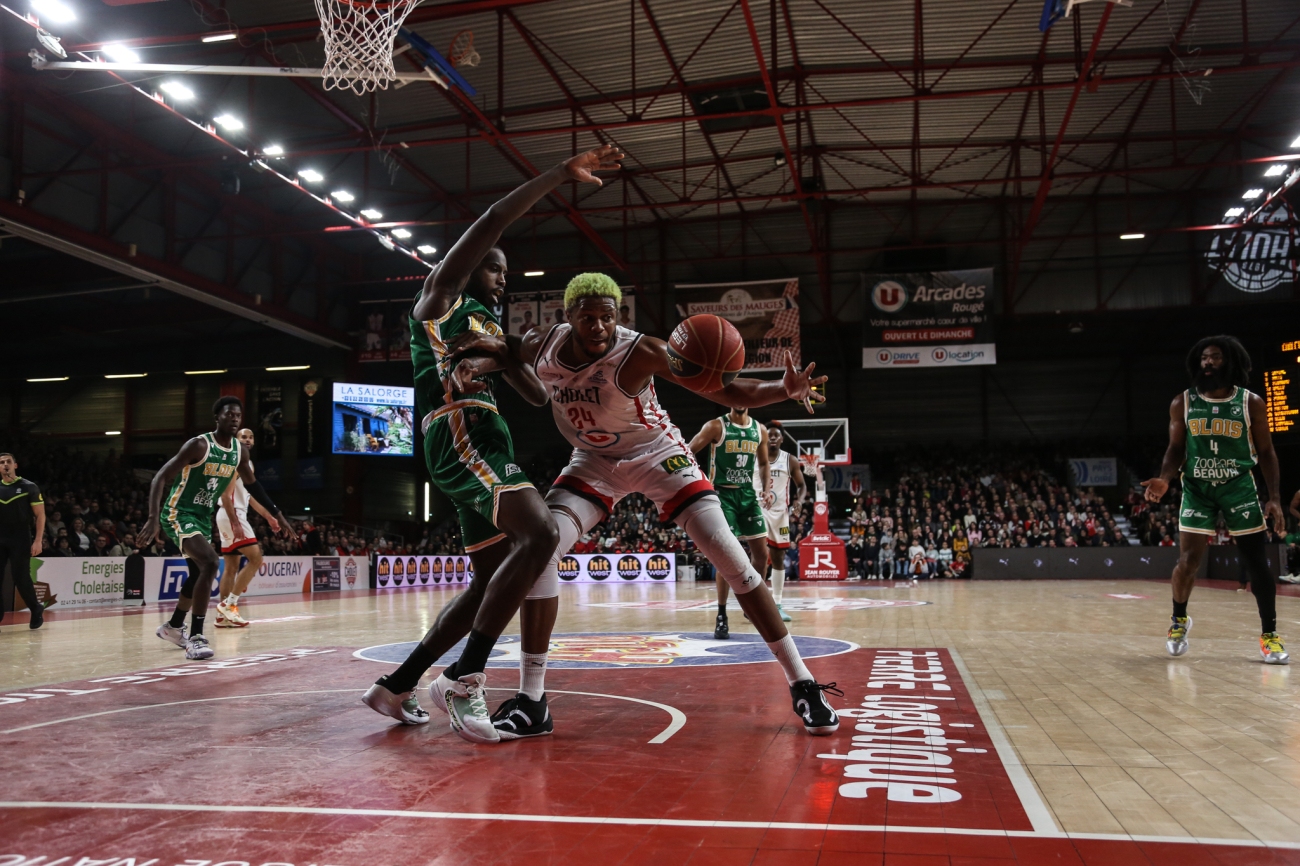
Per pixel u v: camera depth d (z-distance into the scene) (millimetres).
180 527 5789
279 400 28875
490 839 1874
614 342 3061
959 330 22188
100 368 29719
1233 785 2289
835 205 24797
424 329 3338
